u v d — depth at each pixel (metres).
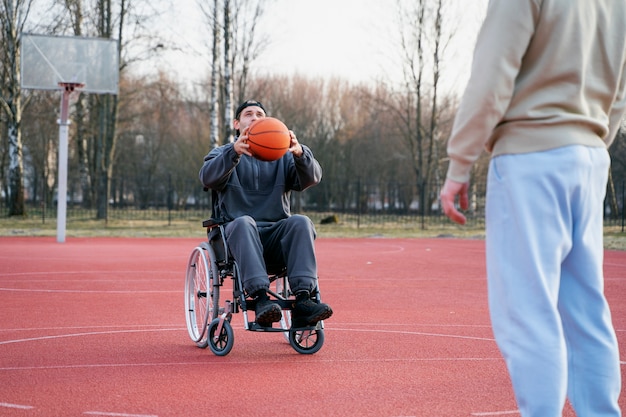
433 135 33.84
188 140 43.28
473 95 2.35
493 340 5.41
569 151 2.33
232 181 4.89
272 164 5.02
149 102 41.06
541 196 2.32
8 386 3.93
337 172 43.34
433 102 32.25
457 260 13.37
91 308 7.05
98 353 4.87
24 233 19.55
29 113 33.41
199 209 40.47
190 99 41.00
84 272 10.45
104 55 18.16
